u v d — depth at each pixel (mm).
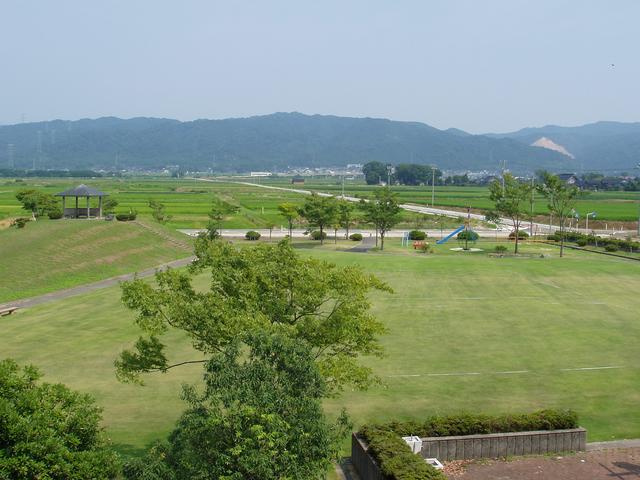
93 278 56750
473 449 21297
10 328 38781
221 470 13562
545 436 21750
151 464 14109
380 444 19562
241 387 14258
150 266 64938
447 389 28234
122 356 21844
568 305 45062
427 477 17344
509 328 38656
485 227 113562
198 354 33438
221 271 20500
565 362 32125
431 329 38250
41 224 73125
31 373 16047
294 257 20578
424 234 90375
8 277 51406
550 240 91500
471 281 53875
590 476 20078
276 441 13492
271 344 15320
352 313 20516
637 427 24172
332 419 24719
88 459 14664
